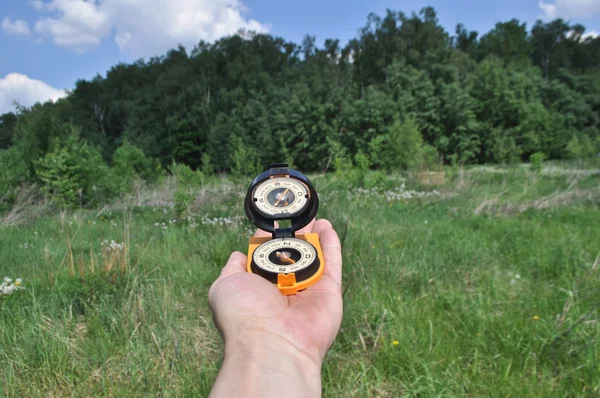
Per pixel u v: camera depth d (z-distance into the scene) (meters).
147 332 3.65
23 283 4.62
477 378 3.13
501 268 5.41
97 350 3.39
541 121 34.84
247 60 67.88
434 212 9.30
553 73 64.19
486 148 34.53
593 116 40.03
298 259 1.54
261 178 1.90
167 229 7.48
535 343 3.50
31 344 3.37
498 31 65.81
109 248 5.70
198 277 4.98
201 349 3.53
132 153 20.03
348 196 9.61
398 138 18.16
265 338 1.09
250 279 1.33
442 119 34.75
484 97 35.59
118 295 4.27
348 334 3.66
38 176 11.66
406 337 3.50
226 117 51.84
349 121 35.72
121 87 79.81
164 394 2.94
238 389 0.94
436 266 5.18
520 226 7.51
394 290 4.45
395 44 55.31
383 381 3.21
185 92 59.50
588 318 3.80
